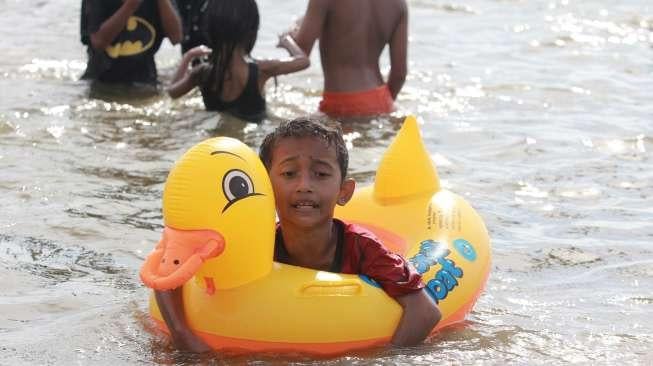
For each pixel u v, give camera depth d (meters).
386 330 4.28
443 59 10.48
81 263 5.29
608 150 7.57
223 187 4.04
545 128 8.12
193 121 8.09
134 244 5.55
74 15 12.30
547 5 13.15
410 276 4.35
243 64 8.20
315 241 4.43
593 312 4.80
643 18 12.39
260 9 12.75
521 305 4.88
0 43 10.77
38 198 6.20
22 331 4.47
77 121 7.98
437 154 7.38
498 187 6.68
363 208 5.21
